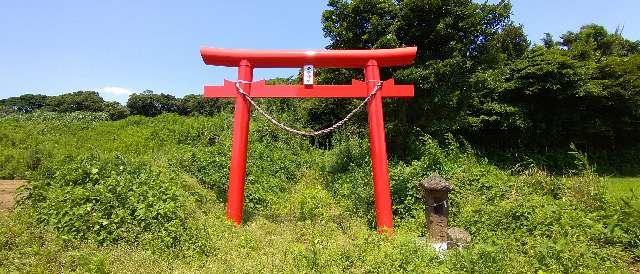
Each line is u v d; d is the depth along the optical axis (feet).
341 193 35.47
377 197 29.27
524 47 76.33
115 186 25.17
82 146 61.72
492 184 32.83
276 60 31.01
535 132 66.59
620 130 69.05
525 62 64.44
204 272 18.65
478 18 48.06
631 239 22.80
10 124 74.13
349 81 50.06
